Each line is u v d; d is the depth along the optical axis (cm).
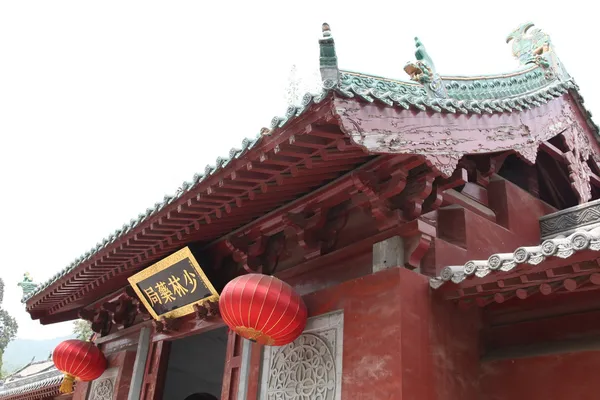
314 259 828
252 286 693
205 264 988
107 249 983
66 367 1238
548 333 668
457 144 673
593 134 1125
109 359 1298
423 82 773
